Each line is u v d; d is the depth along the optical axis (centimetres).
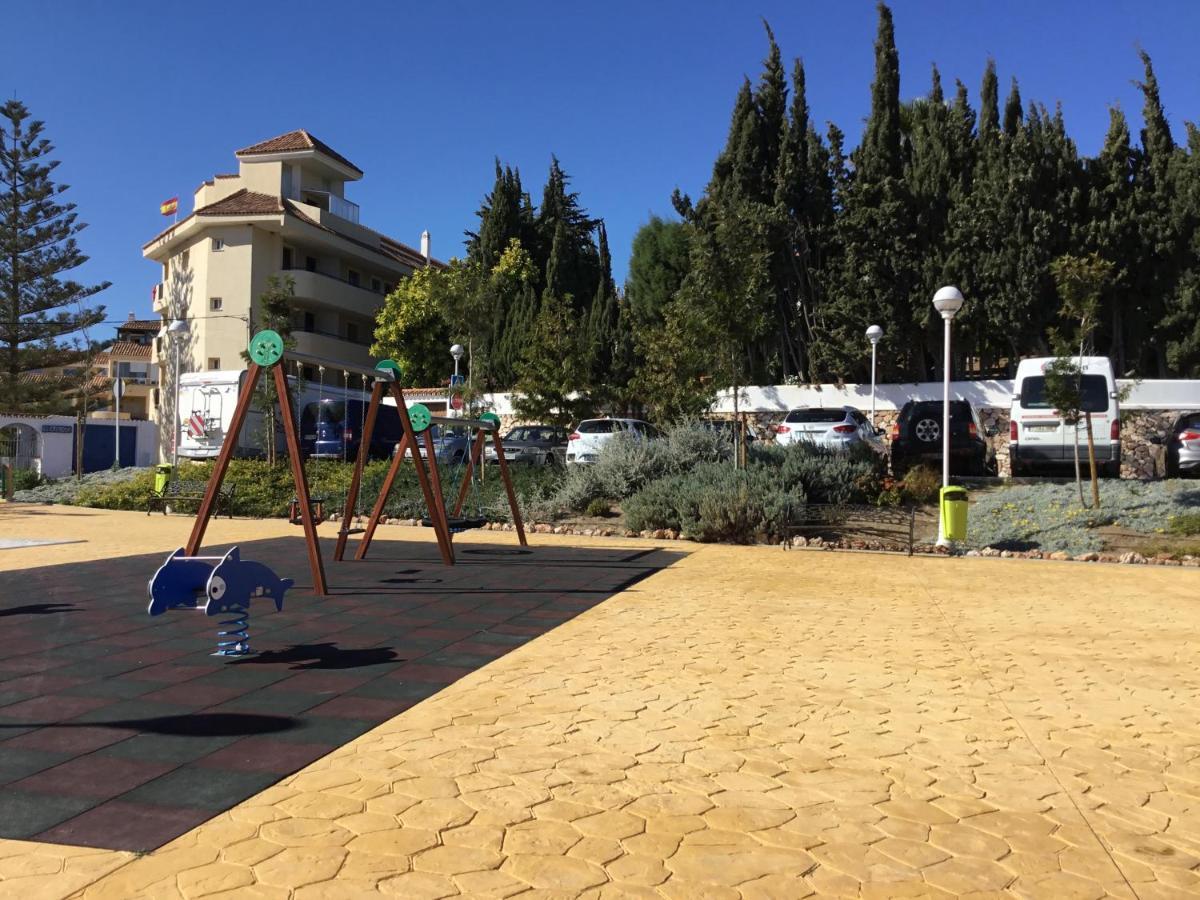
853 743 461
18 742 439
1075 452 1530
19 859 315
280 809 363
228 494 1880
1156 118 2492
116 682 554
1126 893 306
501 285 3544
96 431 3244
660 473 1741
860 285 2528
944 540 1345
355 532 1149
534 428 2430
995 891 306
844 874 317
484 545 1359
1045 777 415
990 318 2416
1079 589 987
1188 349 2325
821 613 827
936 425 1981
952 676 600
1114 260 2386
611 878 311
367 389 4197
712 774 413
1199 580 1065
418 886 301
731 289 1809
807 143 2739
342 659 624
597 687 560
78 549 1265
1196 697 551
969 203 2473
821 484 1616
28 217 4094
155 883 299
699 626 758
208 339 3866
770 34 2767
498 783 397
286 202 4097
